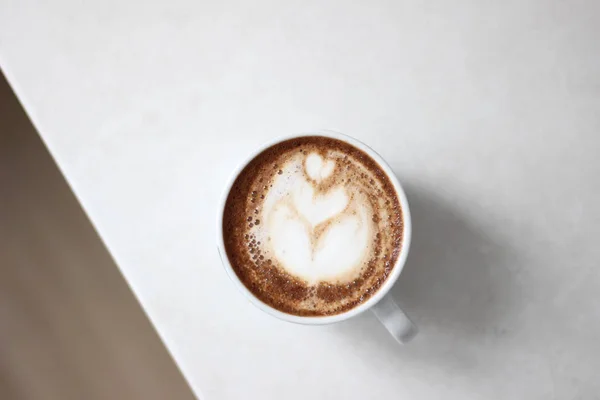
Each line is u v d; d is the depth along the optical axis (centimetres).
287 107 40
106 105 40
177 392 62
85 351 62
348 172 37
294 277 36
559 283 40
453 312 40
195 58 40
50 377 61
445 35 41
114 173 40
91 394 62
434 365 40
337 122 40
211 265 40
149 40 40
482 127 41
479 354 40
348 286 36
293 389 40
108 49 40
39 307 62
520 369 40
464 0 41
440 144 40
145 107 40
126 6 40
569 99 41
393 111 40
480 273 40
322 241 36
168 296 40
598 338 40
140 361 62
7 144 60
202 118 40
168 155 40
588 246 40
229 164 40
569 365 40
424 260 40
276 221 36
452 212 40
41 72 40
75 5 40
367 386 40
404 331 35
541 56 41
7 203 61
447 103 41
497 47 41
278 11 40
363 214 36
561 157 41
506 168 41
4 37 40
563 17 41
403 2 41
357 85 40
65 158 40
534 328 40
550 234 41
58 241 61
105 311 62
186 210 40
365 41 41
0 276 61
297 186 36
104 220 39
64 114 40
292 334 40
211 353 40
